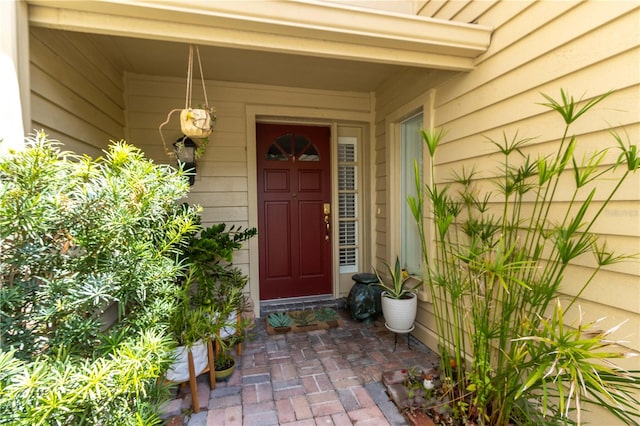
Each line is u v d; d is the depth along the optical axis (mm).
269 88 3264
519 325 1460
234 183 3197
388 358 2412
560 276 1324
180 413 1776
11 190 944
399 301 2492
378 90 3420
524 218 1724
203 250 2180
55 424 879
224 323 1947
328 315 3258
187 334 1755
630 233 1257
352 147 3852
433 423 1650
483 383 1574
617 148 1288
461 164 2184
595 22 1353
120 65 2699
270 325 2980
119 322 1307
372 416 1758
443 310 2414
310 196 3727
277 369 2262
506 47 1794
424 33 1805
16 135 1286
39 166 999
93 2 1419
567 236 1283
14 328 1062
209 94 3107
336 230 3777
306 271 3750
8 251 1041
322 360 2391
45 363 929
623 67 1262
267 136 3570
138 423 1003
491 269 1390
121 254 1197
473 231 1892
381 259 3498
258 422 1713
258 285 3287
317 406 1845
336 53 1831
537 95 1625
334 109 3461
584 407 1424
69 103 1835
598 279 1377
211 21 1596
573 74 1450
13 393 802
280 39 1749
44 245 1083
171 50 2428
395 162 3156
